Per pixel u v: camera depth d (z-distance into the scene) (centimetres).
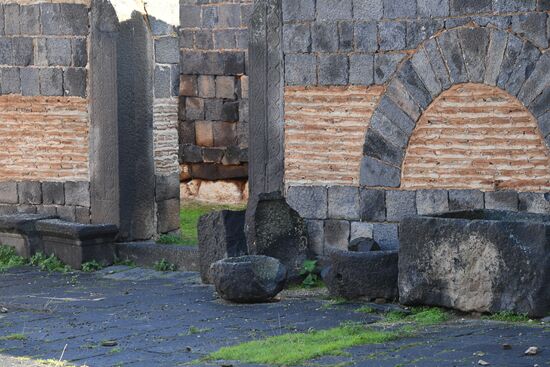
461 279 1417
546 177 1630
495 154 1662
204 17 2680
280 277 1577
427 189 1709
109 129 2002
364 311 1477
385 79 1733
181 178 2750
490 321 1377
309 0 1783
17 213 2084
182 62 2708
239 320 1432
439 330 1319
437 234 1438
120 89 1994
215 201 2712
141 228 2030
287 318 1440
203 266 1770
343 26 1759
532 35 1620
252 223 1720
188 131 2723
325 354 1173
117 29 1988
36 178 2080
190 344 1276
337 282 1555
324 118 1788
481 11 1653
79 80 2033
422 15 1698
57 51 2047
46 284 1795
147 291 1705
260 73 1833
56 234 1962
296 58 1800
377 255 1520
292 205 1811
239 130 2673
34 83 2067
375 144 1747
